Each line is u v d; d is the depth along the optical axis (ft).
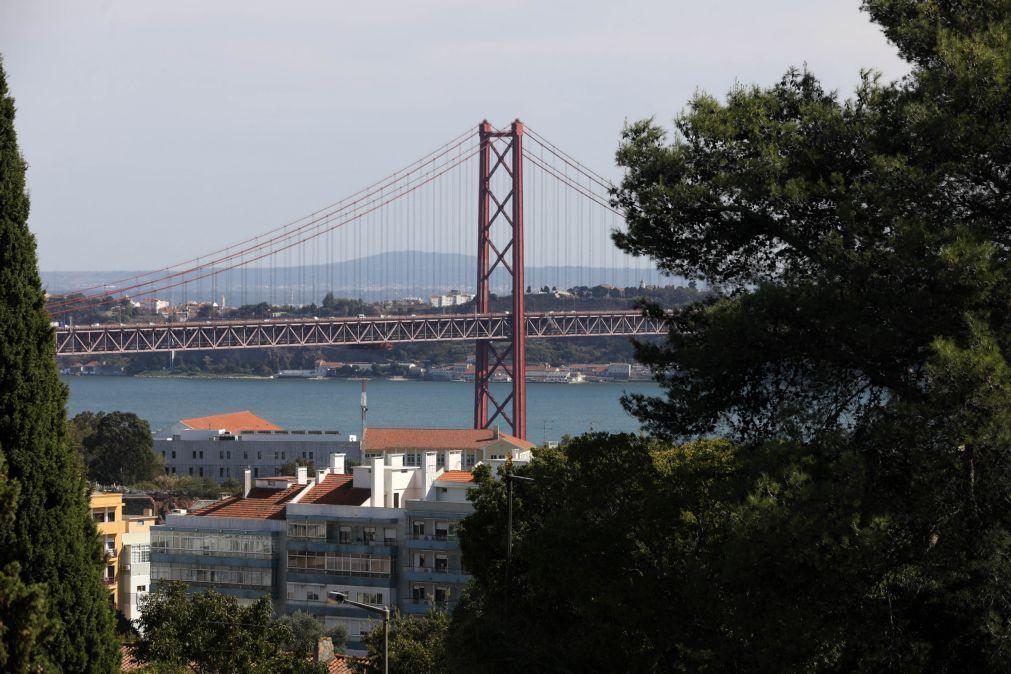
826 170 409.08
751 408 406.62
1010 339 354.33
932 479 355.15
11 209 401.08
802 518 343.05
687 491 420.36
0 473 366.22
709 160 427.33
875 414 374.84
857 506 349.41
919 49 407.03
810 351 391.45
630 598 414.21
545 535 444.14
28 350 401.90
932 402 351.46
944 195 380.37
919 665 348.79
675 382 416.05
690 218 422.41
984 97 372.99
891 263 365.20
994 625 335.06
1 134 400.47
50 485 400.47
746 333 385.09
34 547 395.14
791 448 368.48
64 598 399.03
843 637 353.31
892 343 366.43
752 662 371.97
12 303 400.06
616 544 428.97
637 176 435.12
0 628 330.13
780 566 349.61
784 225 408.67
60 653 396.57
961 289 358.64
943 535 355.15
